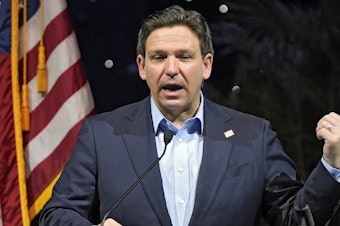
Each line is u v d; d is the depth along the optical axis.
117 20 10.84
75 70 10.20
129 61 10.85
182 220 6.70
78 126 10.07
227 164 6.83
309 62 11.09
